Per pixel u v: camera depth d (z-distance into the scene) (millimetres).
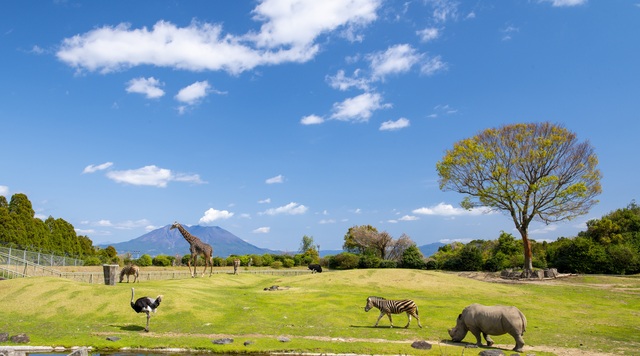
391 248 83438
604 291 39625
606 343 19984
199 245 44406
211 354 18375
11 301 25828
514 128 53688
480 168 53906
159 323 22859
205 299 28297
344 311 26344
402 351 18312
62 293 26922
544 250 66250
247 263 76188
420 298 32688
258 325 22875
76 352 15984
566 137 51781
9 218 58594
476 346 19172
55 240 68062
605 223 62750
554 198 50969
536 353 17984
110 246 80688
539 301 32906
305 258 79688
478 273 57844
